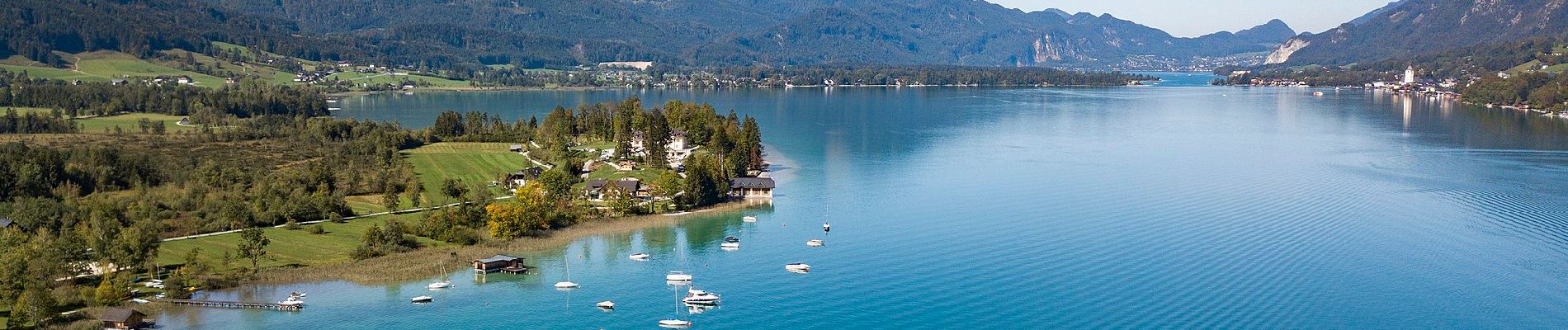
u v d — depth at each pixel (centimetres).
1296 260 17475
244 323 14162
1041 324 14388
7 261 14688
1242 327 14250
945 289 15975
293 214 19750
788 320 14625
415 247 18038
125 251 15875
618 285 16150
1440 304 15125
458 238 18400
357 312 14712
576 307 15138
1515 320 14500
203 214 19588
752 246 18562
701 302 15325
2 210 19162
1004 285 16125
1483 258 17450
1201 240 18938
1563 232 19225
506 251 17975
